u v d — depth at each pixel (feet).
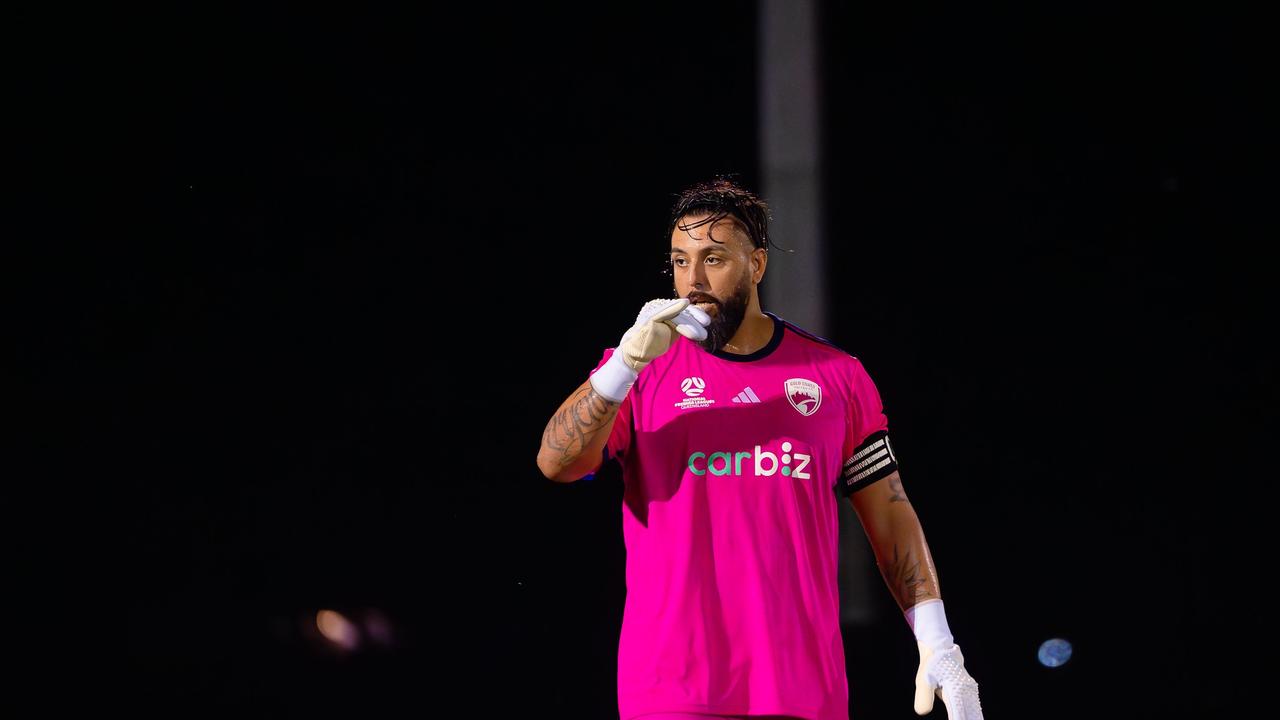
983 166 74.90
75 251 69.00
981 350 73.67
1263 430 72.02
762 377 34.19
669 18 74.54
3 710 64.18
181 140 70.33
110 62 69.67
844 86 75.10
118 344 68.74
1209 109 74.18
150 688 65.51
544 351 71.61
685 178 73.41
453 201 72.49
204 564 67.46
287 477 69.05
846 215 74.49
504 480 70.03
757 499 32.99
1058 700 69.62
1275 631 69.62
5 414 67.15
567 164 73.26
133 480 67.77
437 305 71.56
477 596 68.49
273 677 66.49
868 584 70.69
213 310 69.87
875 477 35.94
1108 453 72.59
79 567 66.49
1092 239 74.33
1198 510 71.61
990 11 75.20
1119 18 74.74
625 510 34.06
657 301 32.30
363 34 72.38
